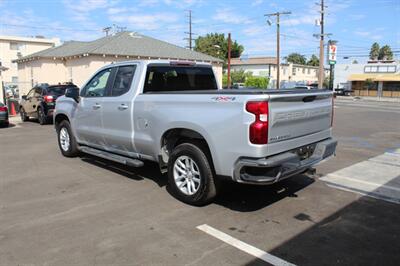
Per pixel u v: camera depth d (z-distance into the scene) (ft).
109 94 20.88
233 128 14.23
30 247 12.60
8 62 171.42
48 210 16.02
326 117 17.87
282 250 12.37
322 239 13.19
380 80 180.86
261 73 234.58
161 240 13.08
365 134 40.32
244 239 13.17
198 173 16.11
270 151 14.08
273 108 13.97
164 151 17.88
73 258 11.85
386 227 14.25
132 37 95.14
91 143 23.44
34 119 57.21
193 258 11.83
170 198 17.57
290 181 20.35
